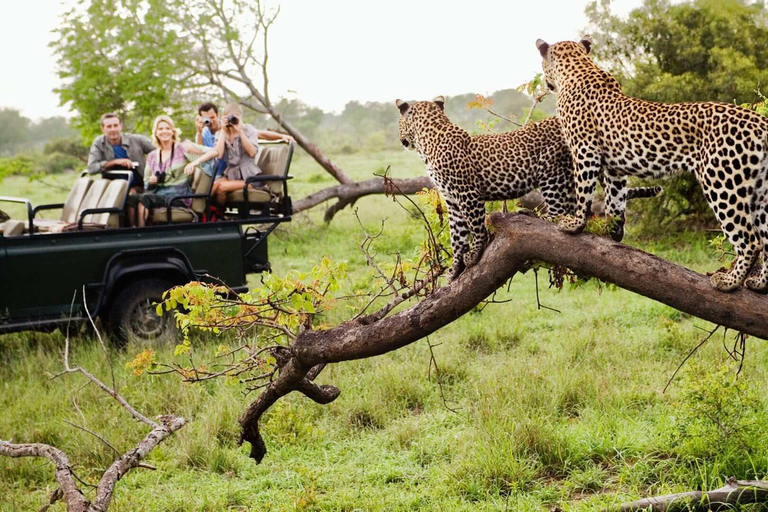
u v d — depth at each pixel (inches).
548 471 220.1
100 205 334.6
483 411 247.4
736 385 216.2
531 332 345.1
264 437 251.0
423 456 233.6
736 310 139.1
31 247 305.7
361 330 174.9
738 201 135.4
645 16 550.0
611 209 162.4
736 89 515.2
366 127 2960.1
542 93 201.9
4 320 302.7
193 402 274.5
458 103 1330.0
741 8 550.3
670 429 221.1
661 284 143.5
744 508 179.8
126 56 615.2
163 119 348.5
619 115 148.0
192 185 347.3
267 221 349.4
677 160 143.6
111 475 143.6
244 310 198.8
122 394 279.0
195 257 335.0
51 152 1627.7
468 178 169.9
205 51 623.5
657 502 183.0
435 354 312.5
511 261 157.5
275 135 384.8
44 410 271.9
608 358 295.3
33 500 219.9
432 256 192.4
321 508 204.2
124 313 320.5
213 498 215.0
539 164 169.6
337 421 261.7
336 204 617.3
